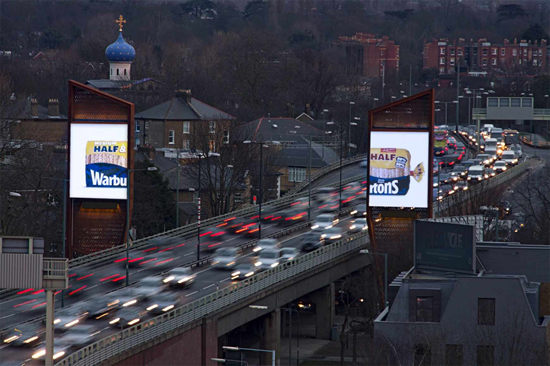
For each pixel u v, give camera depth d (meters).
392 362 196.00
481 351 195.75
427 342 191.00
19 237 171.50
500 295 197.50
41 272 170.62
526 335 193.75
